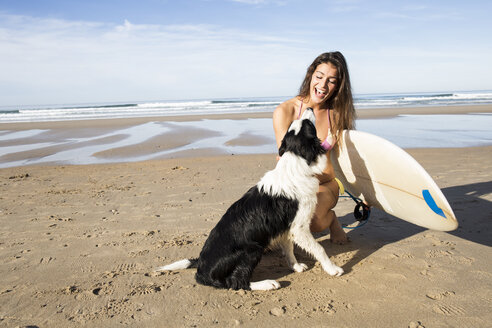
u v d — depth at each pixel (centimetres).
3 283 339
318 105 394
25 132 1673
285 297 305
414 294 299
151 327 266
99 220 514
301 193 318
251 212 313
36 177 797
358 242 419
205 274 315
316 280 336
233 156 1019
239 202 329
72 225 495
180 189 672
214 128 1714
